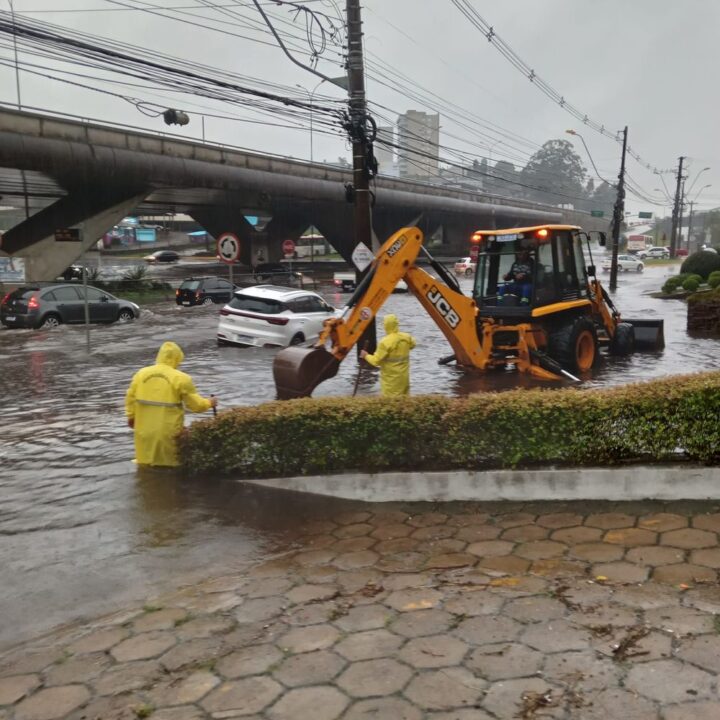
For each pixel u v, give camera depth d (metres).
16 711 3.34
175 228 123.88
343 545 5.11
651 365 14.27
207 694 3.35
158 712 3.23
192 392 7.00
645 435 5.69
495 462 5.95
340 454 6.20
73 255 37.25
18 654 3.89
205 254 86.00
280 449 6.36
